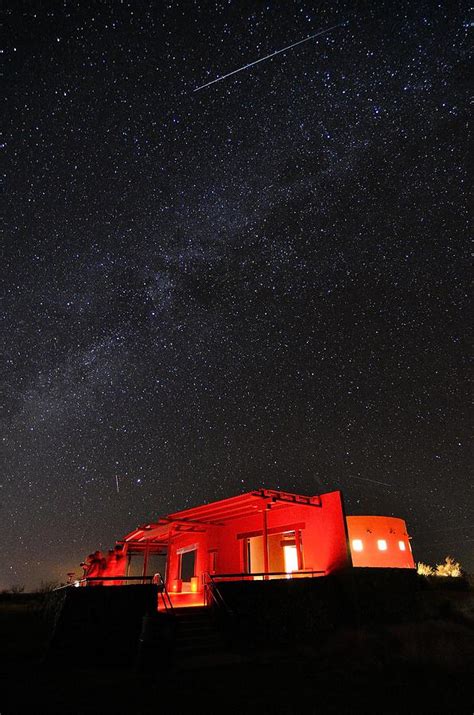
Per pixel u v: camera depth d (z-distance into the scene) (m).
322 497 14.43
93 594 10.12
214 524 18.88
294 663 8.86
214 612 11.30
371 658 9.11
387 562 15.97
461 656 9.37
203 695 6.93
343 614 12.39
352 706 6.38
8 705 6.46
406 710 6.21
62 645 9.24
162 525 17.70
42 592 18.08
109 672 8.35
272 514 16.25
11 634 10.95
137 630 9.77
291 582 12.12
